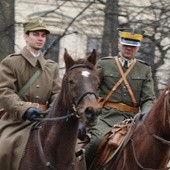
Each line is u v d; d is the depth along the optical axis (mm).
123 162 13094
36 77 12898
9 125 12820
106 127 14000
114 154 13281
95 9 25875
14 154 12453
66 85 11781
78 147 13383
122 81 14219
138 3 27203
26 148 12422
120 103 14180
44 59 13062
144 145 12812
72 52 28094
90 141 13836
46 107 12961
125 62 14305
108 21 22469
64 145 11992
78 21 25094
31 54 12898
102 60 14422
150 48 23219
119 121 14102
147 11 26875
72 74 11656
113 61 14367
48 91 12977
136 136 13023
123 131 13492
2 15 22141
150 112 12922
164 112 12477
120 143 13289
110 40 22266
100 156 13688
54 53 28141
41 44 12891
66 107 11844
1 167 12531
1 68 12789
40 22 12852
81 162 13281
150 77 14344
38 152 12203
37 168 12164
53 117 12125
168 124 12422
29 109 12297
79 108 11391
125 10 24266
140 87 14250
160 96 12766
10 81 12695
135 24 23047
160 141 12656
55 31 27078
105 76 14289
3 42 21984
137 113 13898
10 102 12445
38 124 12523
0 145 12570
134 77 14242
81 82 11500
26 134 12523
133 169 12914
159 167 12773
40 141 12258
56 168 12039
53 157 12062
